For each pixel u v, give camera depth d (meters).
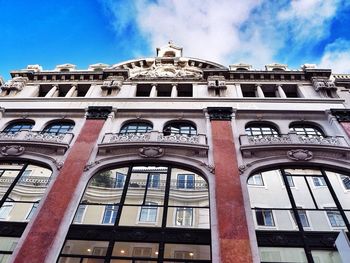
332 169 13.27
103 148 14.40
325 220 11.04
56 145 14.58
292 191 12.30
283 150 14.05
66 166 13.41
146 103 18.78
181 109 17.56
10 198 12.41
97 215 11.50
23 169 13.80
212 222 10.80
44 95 21.73
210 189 12.20
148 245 10.24
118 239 10.43
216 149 14.21
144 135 15.27
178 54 25.61
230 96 19.52
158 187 12.66
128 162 13.91
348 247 7.29
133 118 17.44
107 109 17.67
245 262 9.32
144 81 21.42
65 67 24.81
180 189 12.52
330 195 12.06
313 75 20.78
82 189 12.42
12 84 21.31
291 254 9.89
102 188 12.71
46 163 13.95
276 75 21.06
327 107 17.72
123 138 15.11
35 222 10.86
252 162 13.44
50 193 12.04
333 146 13.79
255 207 11.61
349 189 12.31
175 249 10.09
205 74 21.34
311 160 13.47
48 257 9.73
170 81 21.30
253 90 20.69
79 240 10.51
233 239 10.05
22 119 17.94
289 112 17.22
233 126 16.22
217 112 17.12
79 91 21.67
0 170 13.89
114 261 9.74
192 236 10.46
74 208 11.60
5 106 18.88
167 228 10.77
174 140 14.83
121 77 21.62
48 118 17.86
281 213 11.38
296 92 20.52
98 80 22.05
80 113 17.94
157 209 11.64
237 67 23.70
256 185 12.55
